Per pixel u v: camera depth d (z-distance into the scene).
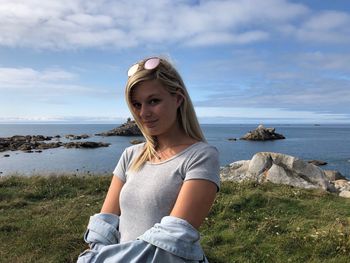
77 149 59.81
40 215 8.12
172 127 2.01
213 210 8.38
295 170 14.28
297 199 9.72
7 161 43.00
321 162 40.75
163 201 1.86
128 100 2.01
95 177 11.47
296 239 6.72
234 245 6.69
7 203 8.93
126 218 1.96
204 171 1.84
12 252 6.22
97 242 1.99
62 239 6.65
